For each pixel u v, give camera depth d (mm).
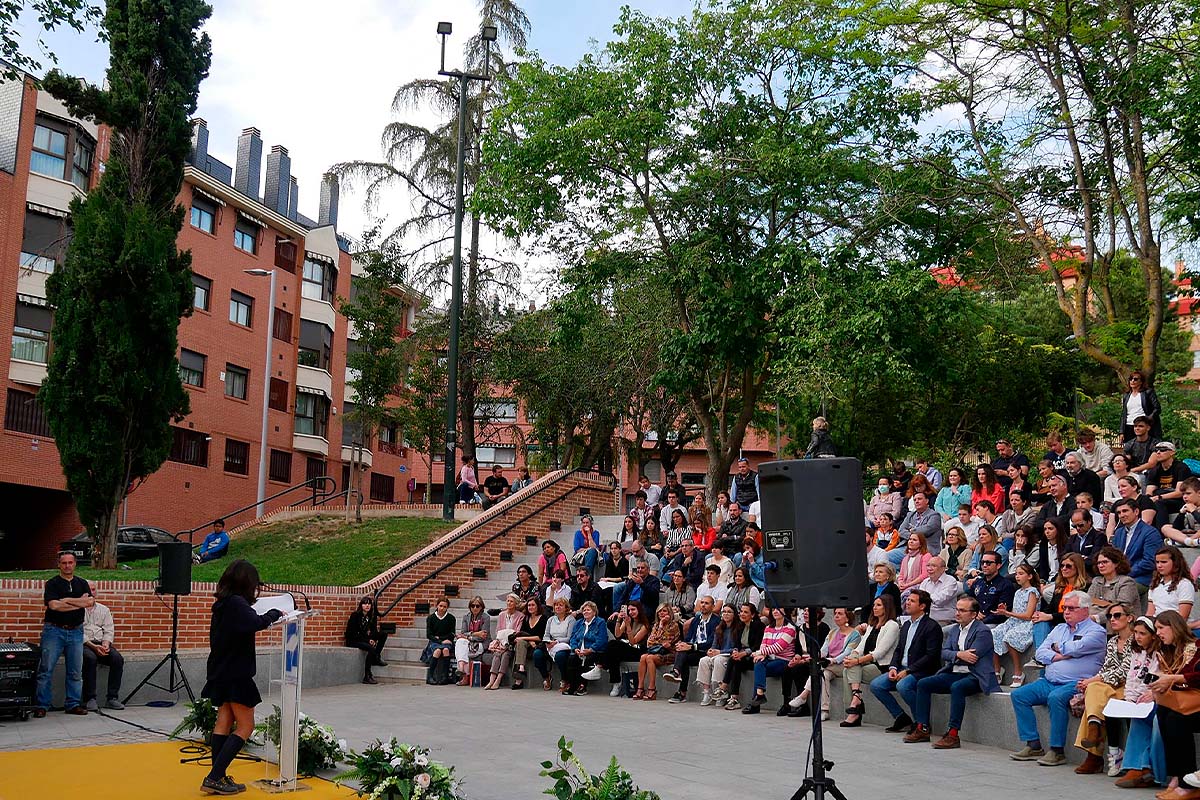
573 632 16250
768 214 22328
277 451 42750
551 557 19188
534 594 17875
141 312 18875
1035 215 20766
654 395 29125
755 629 14242
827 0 21484
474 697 15469
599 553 19719
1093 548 12570
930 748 10961
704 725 12438
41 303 31969
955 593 12922
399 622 19531
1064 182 20406
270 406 42406
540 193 22812
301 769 9102
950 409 30453
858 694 12531
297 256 44594
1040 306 33750
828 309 20203
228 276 40219
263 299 42250
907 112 22375
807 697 13188
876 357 19469
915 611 11875
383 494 52500
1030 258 22000
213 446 38969
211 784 8156
